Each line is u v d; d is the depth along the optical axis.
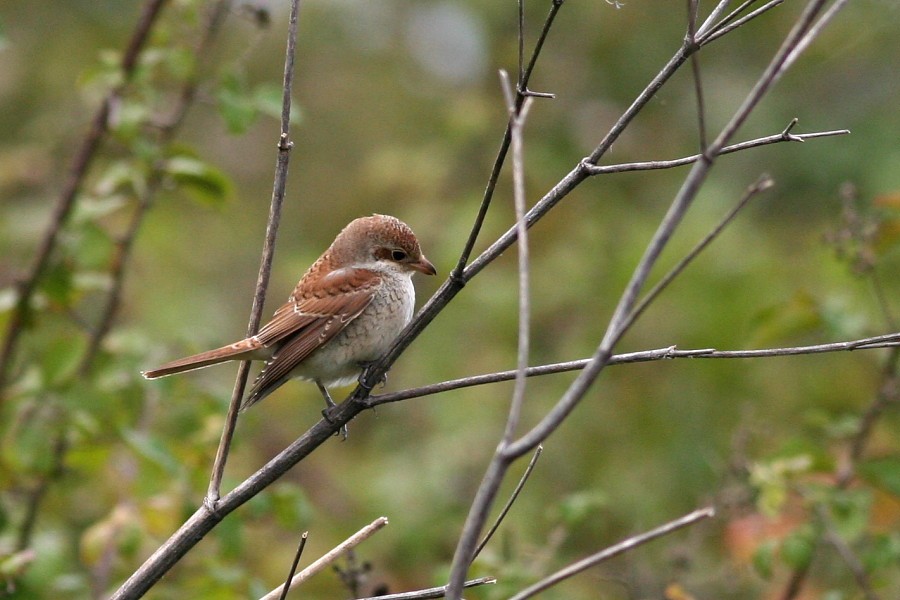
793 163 14.55
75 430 8.82
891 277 11.92
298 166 15.71
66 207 9.41
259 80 15.88
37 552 8.20
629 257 13.09
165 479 8.43
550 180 13.91
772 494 8.39
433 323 13.62
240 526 8.38
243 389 6.13
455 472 12.32
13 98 15.80
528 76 5.49
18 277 9.37
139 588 5.76
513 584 8.16
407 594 5.45
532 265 13.50
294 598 10.56
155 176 9.52
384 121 15.77
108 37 16.33
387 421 13.70
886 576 10.17
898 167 13.95
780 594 9.68
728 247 13.15
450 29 16.31
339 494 12.66
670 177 14.62
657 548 11.59
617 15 14.89
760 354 5.38
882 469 8.59
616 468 12.36
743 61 15.24
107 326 9.63
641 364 12.80
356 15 16.44
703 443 12.34
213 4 9.59
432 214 14.15
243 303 15.01
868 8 14.86
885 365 9.11
